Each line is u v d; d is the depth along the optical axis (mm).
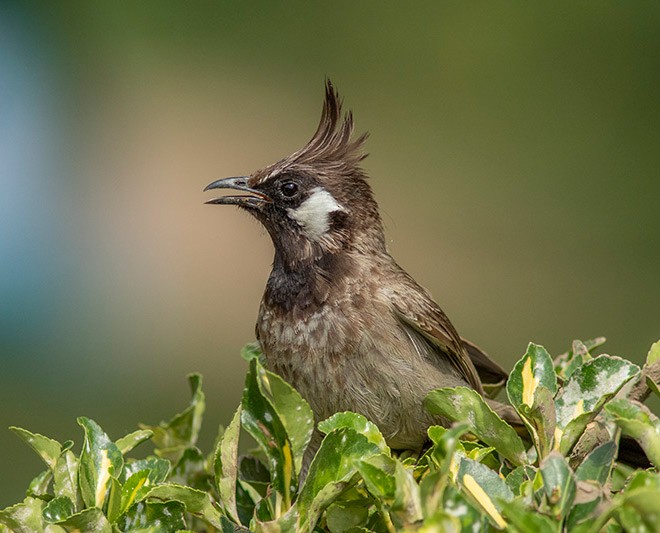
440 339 6094
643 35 15750
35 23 15398
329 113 6738
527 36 16203
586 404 4109
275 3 17234
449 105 16453
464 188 15828
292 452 4098
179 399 12734
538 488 3586
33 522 3842
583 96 15961
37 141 15219
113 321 14453
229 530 3898
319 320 6035
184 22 17125
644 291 14125
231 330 14734
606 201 15305
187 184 16828
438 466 3533
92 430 4117
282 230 6418
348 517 3932
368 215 6559
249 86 17281
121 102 16828
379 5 16969
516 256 14891
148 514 3891
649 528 3074
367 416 5992
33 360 13219
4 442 11312
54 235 15141
